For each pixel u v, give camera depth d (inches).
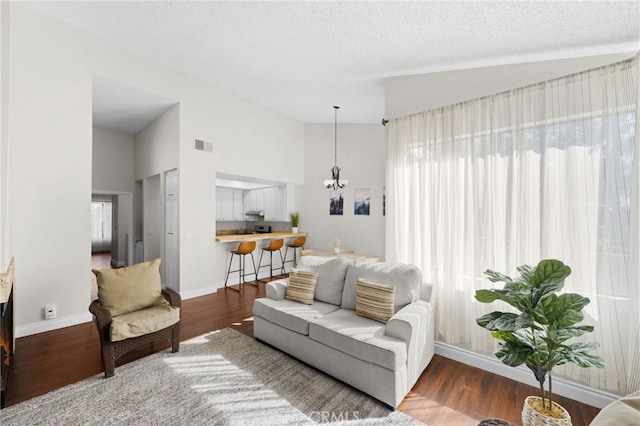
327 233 263.9
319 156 266.7
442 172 114.3
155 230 216.2
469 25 88.4
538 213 92.2
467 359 103.9
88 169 133.6
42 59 120.0
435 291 114.3
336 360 88.1
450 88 116.9
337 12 94.9
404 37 101.7
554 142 89.7
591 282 82.5
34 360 98.7
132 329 92.3
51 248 123.3
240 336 122.5
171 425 69.9
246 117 211.8
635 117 76.4
